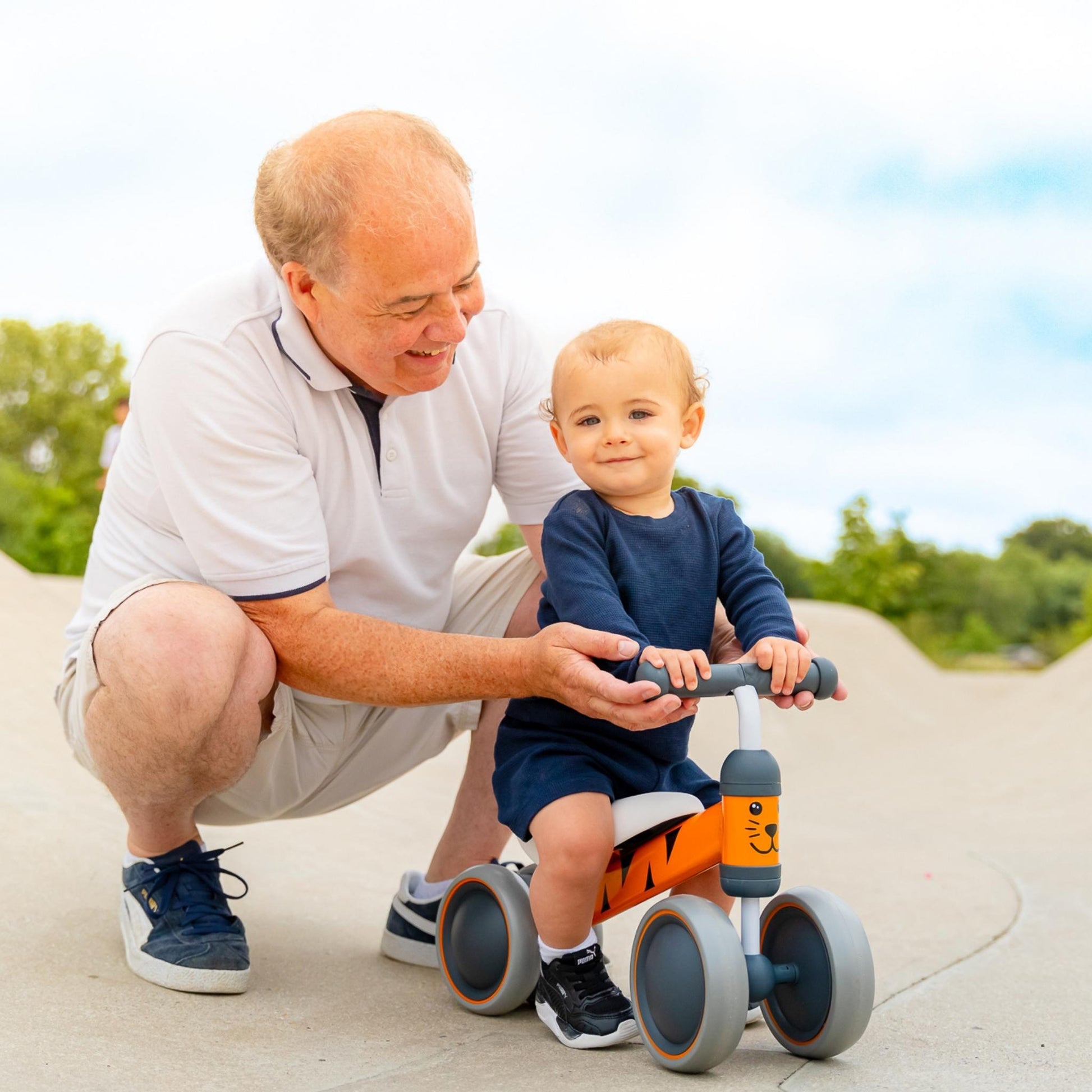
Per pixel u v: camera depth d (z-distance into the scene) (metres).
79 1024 2.03
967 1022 2.24
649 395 2.26
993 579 33.00
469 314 2.25
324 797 2.67
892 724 10.36
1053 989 2.49
